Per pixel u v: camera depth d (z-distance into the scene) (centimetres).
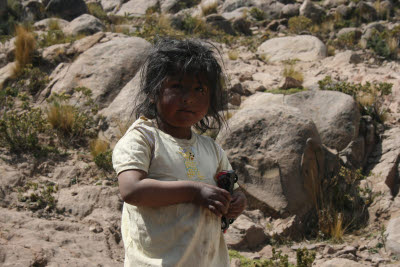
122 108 615
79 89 650
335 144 555
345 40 1238
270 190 479
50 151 536
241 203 188
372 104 654
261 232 426
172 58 181
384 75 843
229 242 406
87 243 366
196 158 189
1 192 433
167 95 180
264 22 1581
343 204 483
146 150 178
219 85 195
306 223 470
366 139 582
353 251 395
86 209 426
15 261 309
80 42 866
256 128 516
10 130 553
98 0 2052
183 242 172
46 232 367
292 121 518
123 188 169
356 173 496
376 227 449
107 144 572
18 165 494
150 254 175
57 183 474
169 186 168
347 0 1675
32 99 716
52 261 321
